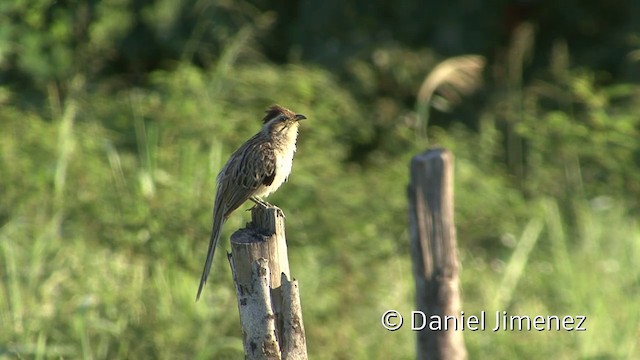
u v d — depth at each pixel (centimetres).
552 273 1358
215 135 1364
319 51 1783
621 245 1441
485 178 1498
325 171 1388
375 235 1328
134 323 1136
